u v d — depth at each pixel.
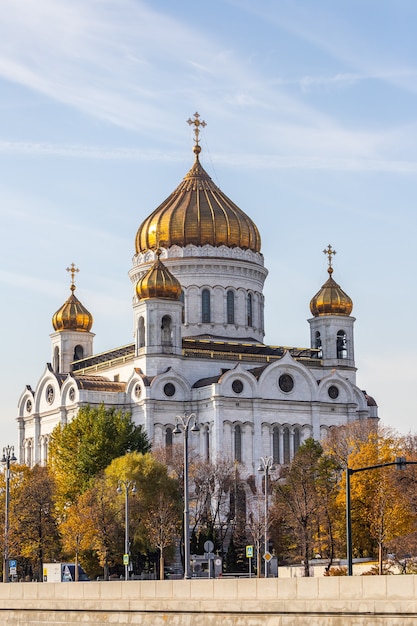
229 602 94.75
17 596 116.94
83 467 196.50
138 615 101.31
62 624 108.62
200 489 199.75
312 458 186.62
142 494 181.88
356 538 165.12
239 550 194.38
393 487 158.75
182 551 193.12
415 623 82.88
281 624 90.88
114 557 178.88
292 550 183.12
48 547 192.38
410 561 150.12
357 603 86.44
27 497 192.62
